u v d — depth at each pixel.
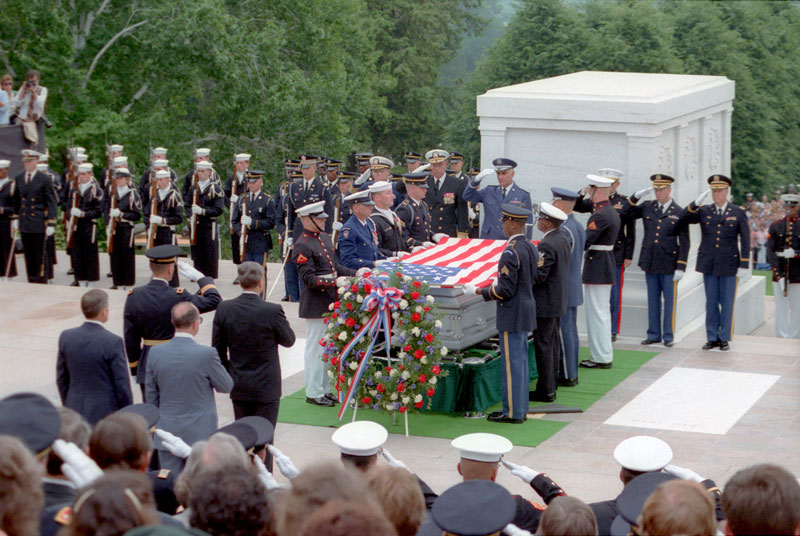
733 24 55.19
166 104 37.28
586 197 14.41
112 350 8.33
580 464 10.04
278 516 3.83
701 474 9.73
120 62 35.69
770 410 11.70
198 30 33.59
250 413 9.30
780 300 17.09
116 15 35.53
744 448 10.47
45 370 12.95
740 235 14.14
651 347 14.66
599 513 5.89
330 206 18.03
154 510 3.88
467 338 11.70
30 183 18.73
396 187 17.41
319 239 11.59
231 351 9.24
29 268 18.94
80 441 5.31
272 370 9.28
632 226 14.74
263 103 36.94
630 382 12.94
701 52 51.09
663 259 14.37
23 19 33.28
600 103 14.98
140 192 20.23
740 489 4.13
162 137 35.88
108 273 19.86
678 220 14.33
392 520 4.41
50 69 32.50
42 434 4.69
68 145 32.06
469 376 11.48
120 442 5.17
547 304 11.66
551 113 15.31
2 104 21.53
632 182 14.98
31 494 3.99
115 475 3.90
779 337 16.67
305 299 11.67
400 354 10.84
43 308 16.19
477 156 55.59
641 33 50.41
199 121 39.16
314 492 3.57
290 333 9.33
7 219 18.91
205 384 8.11
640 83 16.47
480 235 15.33
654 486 5.38
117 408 8.40
